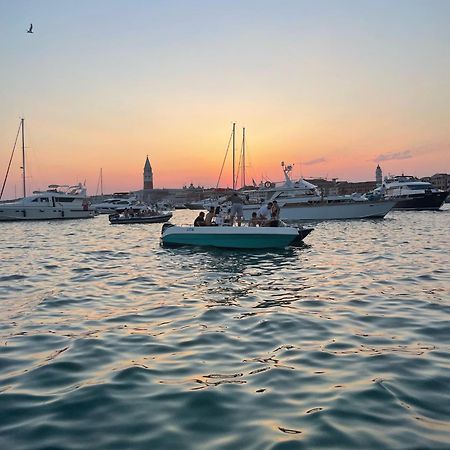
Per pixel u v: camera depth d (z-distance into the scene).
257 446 3.32
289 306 8.09
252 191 40.75
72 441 3.43
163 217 44.97
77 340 6.14
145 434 3.53
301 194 40.28
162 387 4.46
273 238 17.92
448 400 4.05
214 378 4.69
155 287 10.30
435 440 3.37
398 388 4.32
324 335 6.24
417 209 53.50
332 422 3.67
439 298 8.54
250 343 5.92
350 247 18.67
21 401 4.16
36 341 6.11
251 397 4.20
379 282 10.45
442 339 5.95
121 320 7.25
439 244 19.12
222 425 3.66
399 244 19.45
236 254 16.80
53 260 15.84
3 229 36.19
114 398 4.20
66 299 9.01
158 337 6.25
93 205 70.06
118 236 28.16
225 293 9.43
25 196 54.56
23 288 10.31
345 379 4.60
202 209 94.06
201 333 6.41
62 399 4.19
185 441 3.41
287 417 3.78
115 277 11.87
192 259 15.53
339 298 8.73
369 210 37.81
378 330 6.45
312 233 26.33
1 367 5.10
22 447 3.36
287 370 4.89
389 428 3.56
